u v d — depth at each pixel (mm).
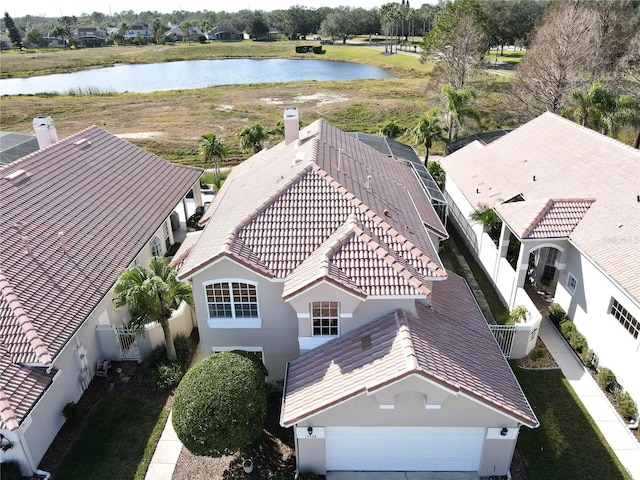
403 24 162500
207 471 18266
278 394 21656
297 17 192125
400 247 19875
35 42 183250
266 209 20891
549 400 21234
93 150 33500
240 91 96625
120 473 18203
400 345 16703
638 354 19625
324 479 17922
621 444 19125
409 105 76188
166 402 21406
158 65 147000
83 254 24172
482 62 70375
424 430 17297
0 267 20391
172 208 33312
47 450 19031
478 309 22500
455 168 38531
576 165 29266
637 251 21281
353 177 24688
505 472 17875
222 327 20703
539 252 28859
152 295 20297
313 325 18984
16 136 38875
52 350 18344
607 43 66062
